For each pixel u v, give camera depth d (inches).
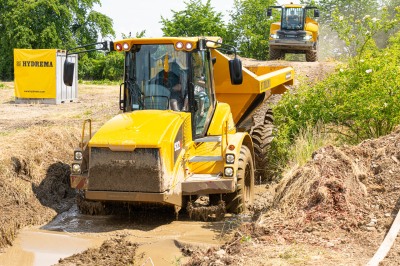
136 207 370.9
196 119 382.0
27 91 1058.1
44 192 399.9
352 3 1841.8
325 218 296.2
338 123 482.6
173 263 286.8
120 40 373.7
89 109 943.7
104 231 343.6
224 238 323.9
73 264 282.4
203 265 257.3
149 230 343.0
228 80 462.9
